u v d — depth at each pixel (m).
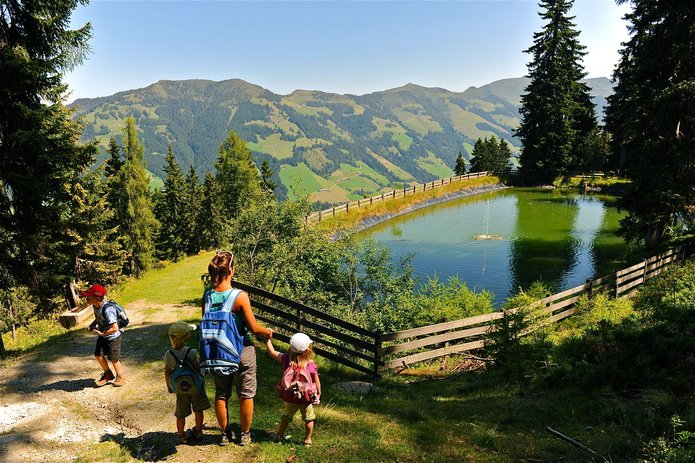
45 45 11.62
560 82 59.59
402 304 14.76
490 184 62.97
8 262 11.95
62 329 12.65
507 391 8.83
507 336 10.63
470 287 23.00
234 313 4.72
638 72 22.23
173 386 5.10
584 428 6.55
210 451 5.20
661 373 7.83
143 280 20.67
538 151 62.72
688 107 18.48
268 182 58.88
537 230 36.41
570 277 24.06
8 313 19.06
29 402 6.70
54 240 13.44
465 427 6.68
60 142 12.05
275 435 5.67
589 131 64.06
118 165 41.75
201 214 59.09
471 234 35.72
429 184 55.59
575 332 12.30
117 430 5.88
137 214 41.38
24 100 11.50
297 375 5.12
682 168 19.28
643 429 6.19
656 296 14.55
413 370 10.76
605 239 32.38
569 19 58.88
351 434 6.02
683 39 19.23
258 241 15.85
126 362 8.70
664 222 21.42
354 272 15.99
